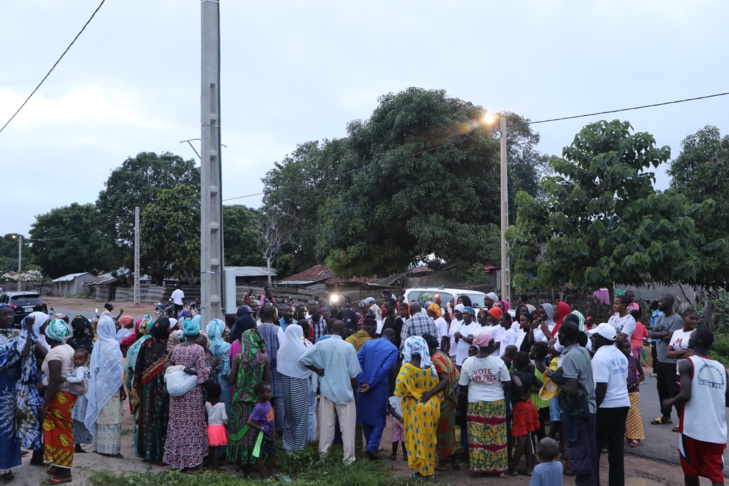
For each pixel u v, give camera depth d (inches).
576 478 253.6
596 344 272.7
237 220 2335.1
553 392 291.4
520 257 720.3
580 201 670.5
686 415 246.5
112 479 267.3
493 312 419.5
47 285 2719.0
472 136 1157.1
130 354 325.4
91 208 2815.0
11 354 255.1
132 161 2368.4
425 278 1186.6
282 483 272.7
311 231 1925.4
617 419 263.9
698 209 675.4
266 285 1787.6
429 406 291.9
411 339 296.7
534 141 1614.2
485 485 290.8
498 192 1185.4
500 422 300.2
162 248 1971.0
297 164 1991.9
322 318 487.5
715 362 247.6
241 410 298.0
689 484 249.8
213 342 331.6
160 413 306.7
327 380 316.2
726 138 973.8
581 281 677.9
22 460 289.3
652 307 568.1
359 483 282.2
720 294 823.1
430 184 1115.9
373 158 1195.3
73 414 314.5
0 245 4008.4
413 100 1152.8
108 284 2249.0
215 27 411.2
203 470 297.9
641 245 642.2
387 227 1214.3
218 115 408.8
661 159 668.1
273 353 339.9
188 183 2402.8
